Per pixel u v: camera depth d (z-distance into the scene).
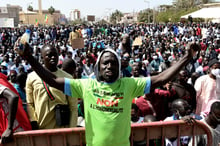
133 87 2.07
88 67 7.36
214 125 2.97
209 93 4.26
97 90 2.03
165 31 26.11
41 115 2.77
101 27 30.45
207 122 3.01
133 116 3.67
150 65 8.71
